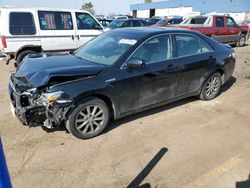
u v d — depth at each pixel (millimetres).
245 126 4238
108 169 3047
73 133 3559
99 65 3766
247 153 3439
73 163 3137
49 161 3162
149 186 2791
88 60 4090
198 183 2844
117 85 3721
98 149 3449
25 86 3381
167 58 4340
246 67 8562
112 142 3631
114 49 4090
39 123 3371
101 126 3775
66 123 3510
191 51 4750
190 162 3209
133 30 4547
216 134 3939
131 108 4066
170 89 4508
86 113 3600
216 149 3516
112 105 3832
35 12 7605
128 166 3109
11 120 4215
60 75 3273
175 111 4777
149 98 4238
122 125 4141
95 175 2939
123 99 3881
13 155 3256
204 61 4895
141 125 4160
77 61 4004
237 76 7484
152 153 3385
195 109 4906
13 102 3613
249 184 2852
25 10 7461
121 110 3943
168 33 4418
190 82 4812
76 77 3398
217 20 12289
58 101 3203
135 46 3947
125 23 14469
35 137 3695
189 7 50875
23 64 4023
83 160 3201
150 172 3008
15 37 7441
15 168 3014
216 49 5215
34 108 3230
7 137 3672
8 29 7301
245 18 43781
